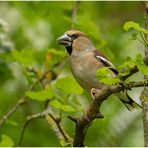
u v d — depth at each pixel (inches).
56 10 571.5
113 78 319.9
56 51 487.5
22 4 580.1
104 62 442.0
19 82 563.8
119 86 325.1
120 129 557.9
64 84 407.8
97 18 664.4
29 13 580.7
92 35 487.8
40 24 588.7
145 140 328.2
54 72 496.7
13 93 570.9
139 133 558.9
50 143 564.4
